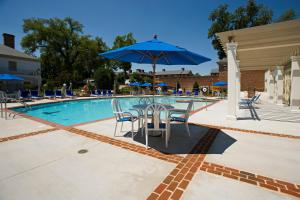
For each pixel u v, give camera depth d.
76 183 2.50
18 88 25.59
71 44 38.56
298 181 2.62
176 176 2.72
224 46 8.41
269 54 10.45
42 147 3.88
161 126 4.41
